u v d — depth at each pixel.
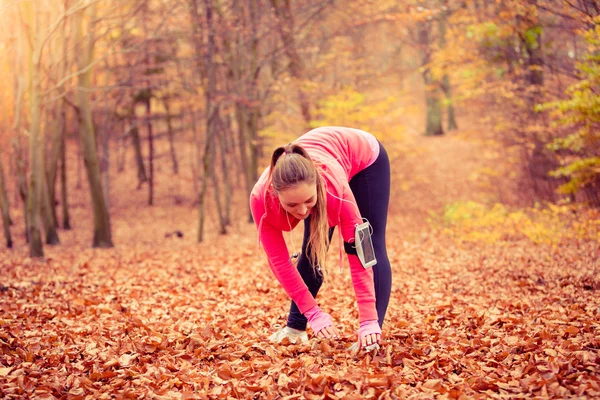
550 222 9.62
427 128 25.19
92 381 3.07
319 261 2.90
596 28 6.09
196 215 20.28
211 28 12.77
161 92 20.06
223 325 4.29
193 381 3.02
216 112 14.66
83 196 24.20
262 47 16.73
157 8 12.41
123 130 24.83
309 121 14.71
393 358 3.23
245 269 8.36
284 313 4.82
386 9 14.70
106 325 4.35
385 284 3.26
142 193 24.48
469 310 4.55
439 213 14.62
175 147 31.41
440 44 15.54
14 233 16.84
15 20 10.49
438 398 2.63
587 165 8.54
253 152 16.05
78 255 11.65
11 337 3.88
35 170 10.64
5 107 14.34
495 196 13.85
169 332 4.07
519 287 5.54
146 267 9.28
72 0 10.59
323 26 15.98
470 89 13.12
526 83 11.39
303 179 2.54
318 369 3.07
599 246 7.71
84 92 12.70
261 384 2.93
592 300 4.57
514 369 2.97
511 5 8.56
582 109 7.26
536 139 11.65
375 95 16.02
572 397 2.46
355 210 2.92
